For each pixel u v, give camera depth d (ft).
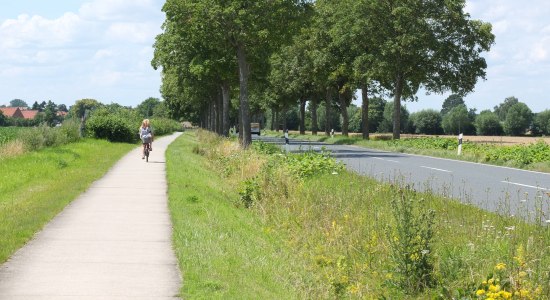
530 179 68.85
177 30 141.08
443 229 34.45
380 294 25.96
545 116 408.26
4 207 45.55
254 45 134.41
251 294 23.49
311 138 245.24
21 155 87.86
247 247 32.76
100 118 155.12
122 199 50.34
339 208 41.75
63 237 34.19
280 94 285.23
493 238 31.83
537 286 23.65
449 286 25.27
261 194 51.19
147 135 93.81
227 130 177.27
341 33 180.14
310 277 27.91
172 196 50.85
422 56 168.04
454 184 62.75
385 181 59.36
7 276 25.70
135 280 25.26
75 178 65.67
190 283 24.54
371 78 181.16
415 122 447.42
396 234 31.19
